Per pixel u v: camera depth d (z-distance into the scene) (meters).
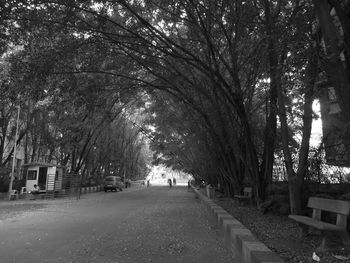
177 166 61.06
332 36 5.84
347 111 5.76
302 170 9.39
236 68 12.32
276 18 9.68
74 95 14.91
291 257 6.12
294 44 7.78
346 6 6.97
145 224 13.12
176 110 24.50
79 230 11.65
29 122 30.94
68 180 35.28
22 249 8.59
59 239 9.95
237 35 12.21
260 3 10.45
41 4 10.66
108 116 24.70
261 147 17.23
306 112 9.20
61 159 42.09
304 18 8.16
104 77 15.61
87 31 12.05
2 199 27.72
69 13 11.09
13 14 10.41
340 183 9.86
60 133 35.94
